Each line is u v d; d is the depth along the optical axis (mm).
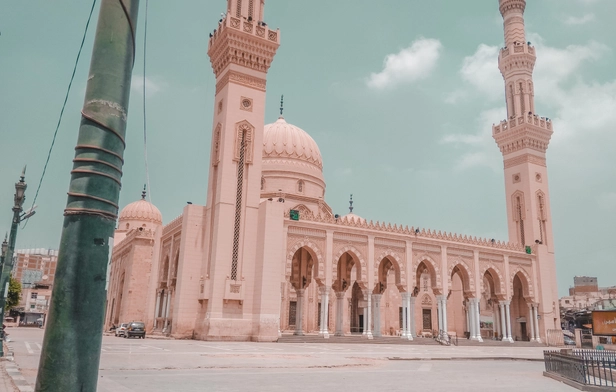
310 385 13695
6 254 21375
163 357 21859
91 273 4227
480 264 52500
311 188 60438
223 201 40250
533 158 59562
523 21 64188
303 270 47656
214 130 44062
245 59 43469
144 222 75500
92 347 4184
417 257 48719
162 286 49812
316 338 41438
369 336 44406
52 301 4184
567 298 118562
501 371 21031
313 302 57844
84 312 4152
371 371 18594
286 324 56375
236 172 41375
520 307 57500
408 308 46844
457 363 25172
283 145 60969
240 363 19875
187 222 41562
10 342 32188
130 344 31391
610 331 42156
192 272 40844
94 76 4559
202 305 39812
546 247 57031
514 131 60438
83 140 4434
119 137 4559
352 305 61312
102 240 4328
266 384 13664
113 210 4484
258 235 41031
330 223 44656
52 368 4027
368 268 45656
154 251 52500
